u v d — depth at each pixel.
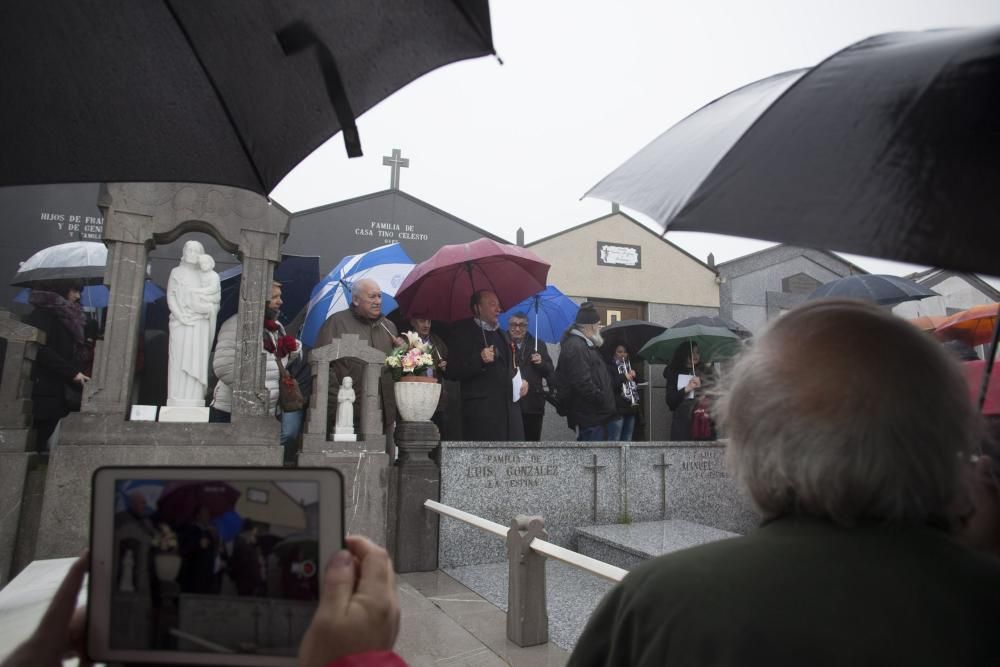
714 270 12.21
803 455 0.78
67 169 1.39
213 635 0.86
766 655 0.69
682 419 8.93
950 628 0.67
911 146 0.93
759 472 0.85
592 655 0.87
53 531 4.64
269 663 0.85
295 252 9.18
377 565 0.86
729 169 1.08
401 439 5.98
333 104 1.34
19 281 6.51
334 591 0.81
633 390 8.65
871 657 0.66
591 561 3.32
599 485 7.04
